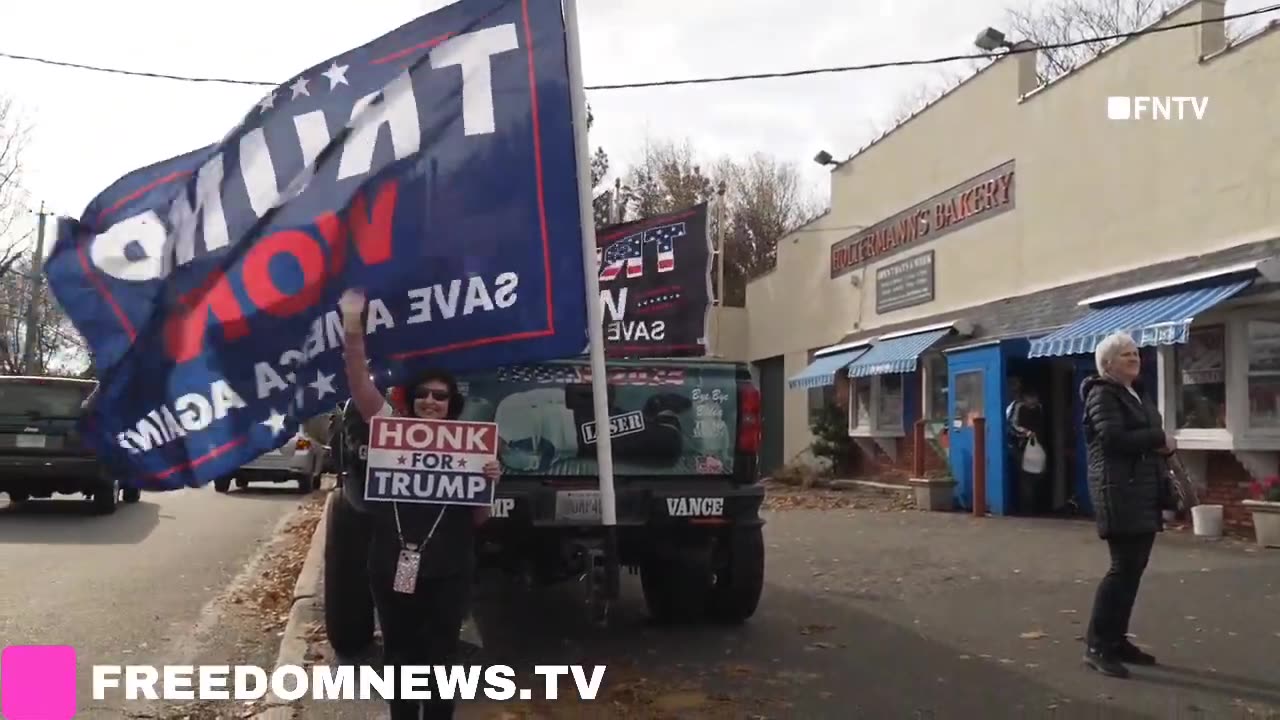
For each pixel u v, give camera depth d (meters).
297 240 4.69
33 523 13.27
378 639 6.64
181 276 4.63
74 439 13.80
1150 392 12.27
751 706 5.18
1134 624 6.74
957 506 14.50
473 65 4.91
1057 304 13.48
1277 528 9.96
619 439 6.55
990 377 13.76
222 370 4.58
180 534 12.45
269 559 10.58
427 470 3.98
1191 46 11.81
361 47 4.96
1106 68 13.14
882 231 19.09
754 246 42.50
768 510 14.67
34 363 45.22
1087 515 13.37
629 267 9.49
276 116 4.82
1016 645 6.33
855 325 20.16
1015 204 15.05
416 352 4.70
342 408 5.79
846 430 19.61
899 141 18.55
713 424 6.71
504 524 6.13
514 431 6.43
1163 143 12.16
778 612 7.42
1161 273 11.80
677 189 41.97
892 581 8.57
